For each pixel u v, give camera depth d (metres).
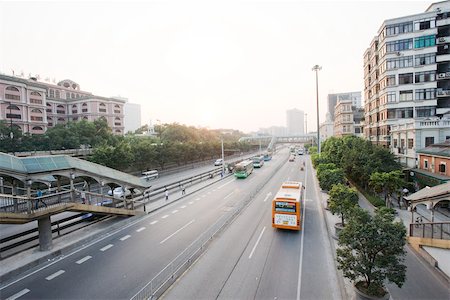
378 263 9.38
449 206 22.58
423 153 28.45
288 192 20.19
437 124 30.12
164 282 11.70
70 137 51.91
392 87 39.47
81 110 95.62
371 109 49.19
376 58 45.31
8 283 12.23
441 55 37.22
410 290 10.93
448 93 36.62
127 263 14.05
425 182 25.72
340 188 18.09
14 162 14.38
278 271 12.82
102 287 11.76
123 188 21.97
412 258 13.98
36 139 48.44
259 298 10.63
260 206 25.61
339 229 16.55
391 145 38.53
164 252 15.34
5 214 13.10
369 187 28.67
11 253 15.03
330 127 107.94
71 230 18.98
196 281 11.98
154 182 42.91
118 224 20.38
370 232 9.36
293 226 18.16
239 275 12.48
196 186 36.94
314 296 10.71
